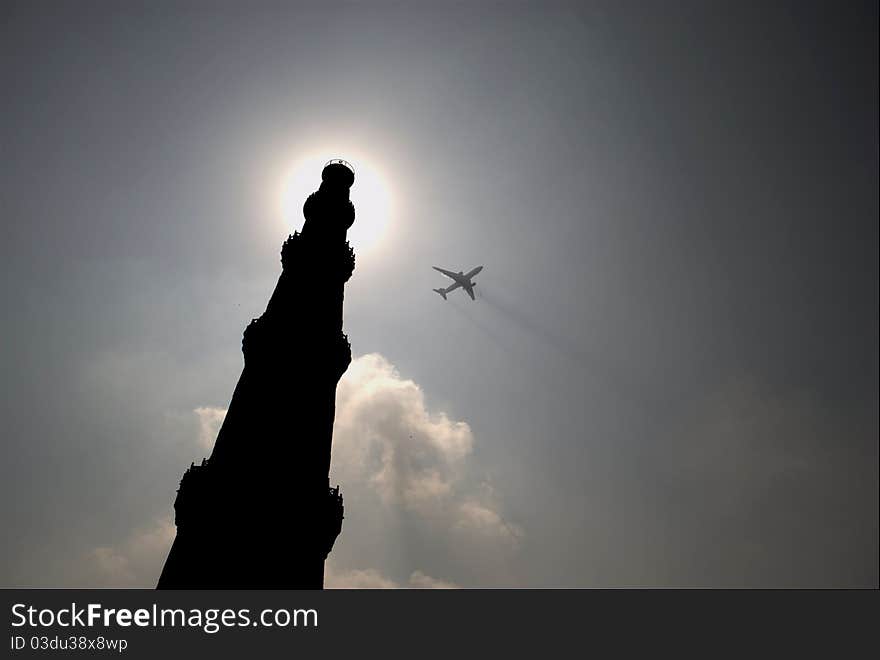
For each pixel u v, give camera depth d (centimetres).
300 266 6159
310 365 5509
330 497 5197
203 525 4609
